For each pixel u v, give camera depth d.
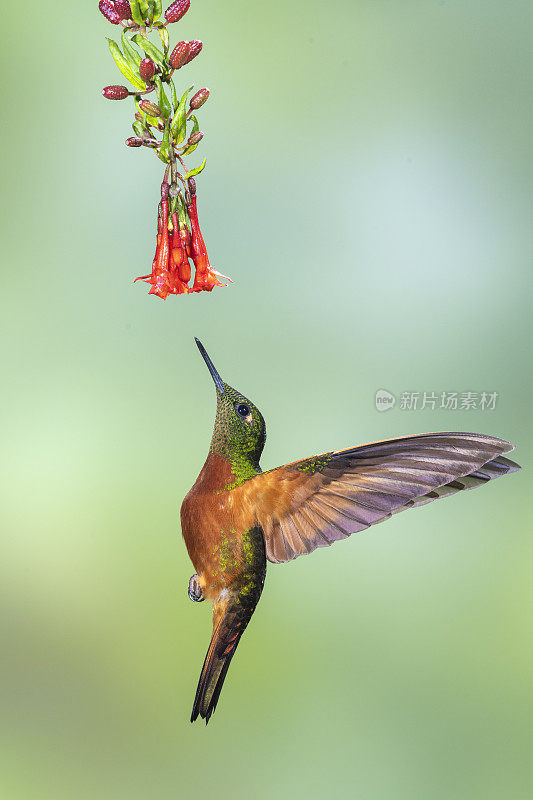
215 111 3.87
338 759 3.51
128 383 3.73
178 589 3.49
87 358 3.73
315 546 2.48
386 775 3.51
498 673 3.62
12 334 3.73
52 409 3.69
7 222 3.79
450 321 3.92
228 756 3.46
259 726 3.52
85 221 3.84
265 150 3.90
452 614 3.68
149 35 2.47
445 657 3.65
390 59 3.94
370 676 3.59
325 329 3.86
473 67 3.95
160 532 3.54
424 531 3.75
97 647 3.44
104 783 3.38
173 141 2.46
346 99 3.94
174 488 3.60
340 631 3.63
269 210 3.89
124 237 3.85
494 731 3.57
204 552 2.48
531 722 3.58
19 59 3.81
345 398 3.83
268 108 3.90
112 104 3.85
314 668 3.60
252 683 3.56
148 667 3.43
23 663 3.42
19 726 3.40
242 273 3.86
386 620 3.66
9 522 3.52
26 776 3.36
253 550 2.48
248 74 3.88
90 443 3.64
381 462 2.47
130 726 3.42
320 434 3.78
